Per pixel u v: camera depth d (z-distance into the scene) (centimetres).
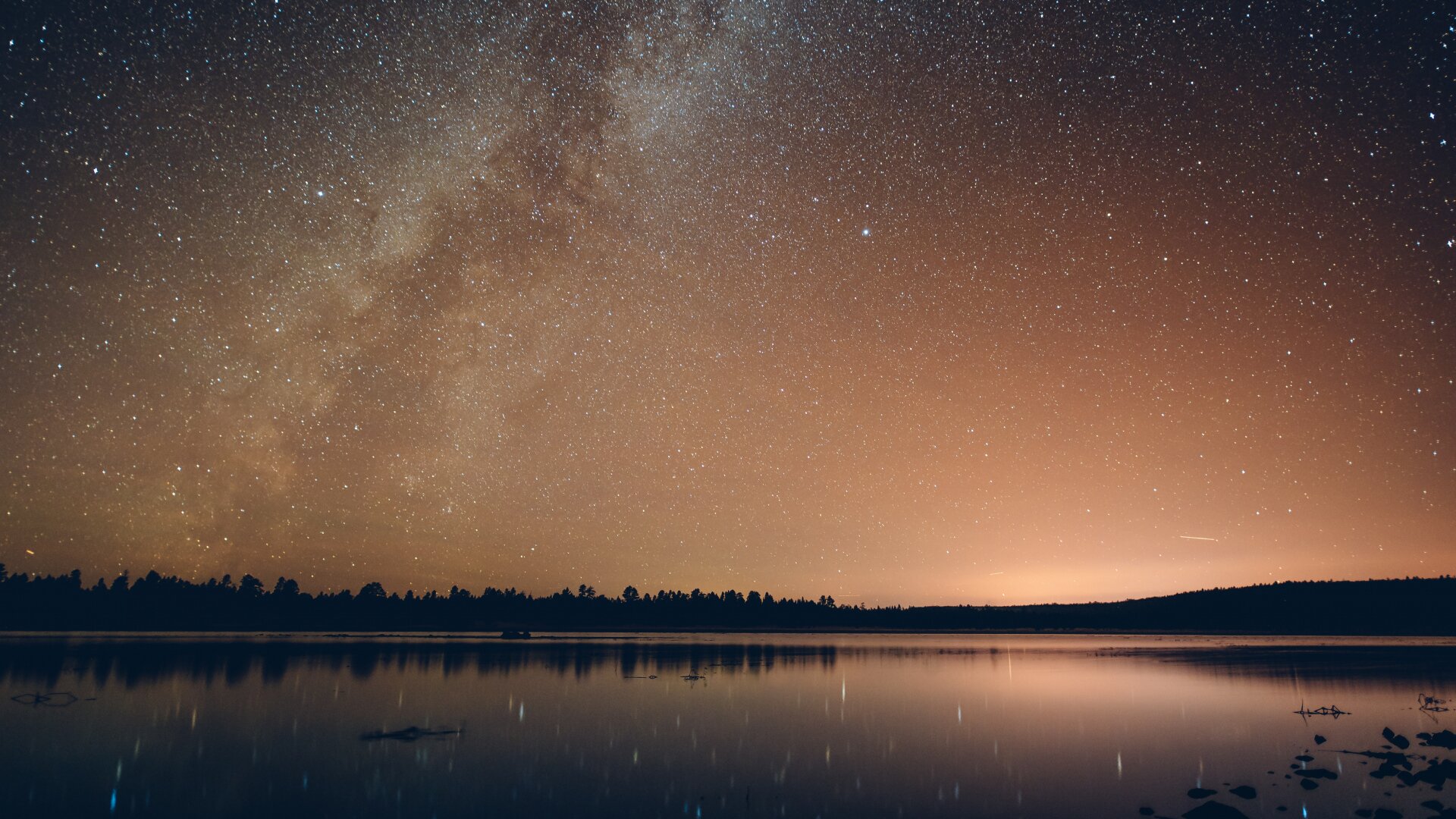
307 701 2156
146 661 3350
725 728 1747
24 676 2683
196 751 1466
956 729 1745
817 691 2495
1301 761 1391
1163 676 3083
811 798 1138
